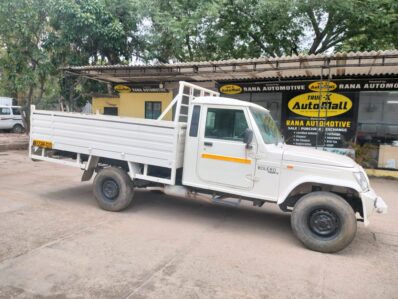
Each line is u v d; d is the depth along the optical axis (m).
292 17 13.11
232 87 12.66
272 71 10.43
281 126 12.05
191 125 5.63
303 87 11.57
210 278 3.80
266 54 15.09
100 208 6.39
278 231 5.64
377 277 4.04
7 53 15.31
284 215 6.65
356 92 10.97
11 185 7.90
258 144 5.19
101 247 4.50
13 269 3.76
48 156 7.07
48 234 4.88
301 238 4.88
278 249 4.82
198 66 10.03
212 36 14.40
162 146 5.74
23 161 11.49
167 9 13.66
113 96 15.71
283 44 14.70
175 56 15.15
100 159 6.70
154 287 3.53
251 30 14.44
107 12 14.12
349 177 4.79
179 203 7.12
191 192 5.83
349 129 11.15
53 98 21.00
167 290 3.48
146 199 7.34
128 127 6.04
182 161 5.84
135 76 12.65
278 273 4.03
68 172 9.95
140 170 6.19
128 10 14.59
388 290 3.72
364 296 3.57
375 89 10.73
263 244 5.00
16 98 23.09
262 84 12.12
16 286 3.41
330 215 4.75
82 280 3.60
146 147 5.88
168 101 14.12
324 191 4.97
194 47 15.12
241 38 14.95
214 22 13.93
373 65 8.55
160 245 4.71
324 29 13.83
